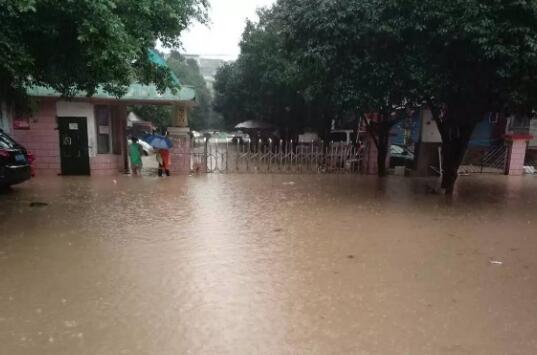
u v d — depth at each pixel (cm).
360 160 1639
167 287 455
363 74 954
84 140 1380
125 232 681
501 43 777
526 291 456
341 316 390
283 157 1630
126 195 1037
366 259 557
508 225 766
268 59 2275
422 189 1205
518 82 814
